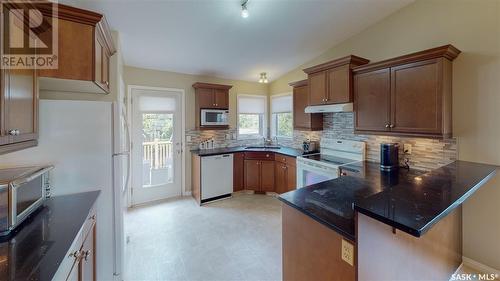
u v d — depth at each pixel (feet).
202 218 10.91
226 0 7.31
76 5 6.89
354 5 8.23
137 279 6.68
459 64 7.13
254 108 16.49
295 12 8.37
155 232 9.52
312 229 4.34
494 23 6.49
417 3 8.13
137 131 12.50
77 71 5.25
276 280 6.62
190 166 14.20
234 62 12.73
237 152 14.15
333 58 11.35
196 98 13.96
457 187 4.33
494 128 6.57
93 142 5.95
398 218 2.90
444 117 6.77
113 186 6.24
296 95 12.91
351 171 8.53
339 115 11.37
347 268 3.54
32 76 4.56
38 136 5.03
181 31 8.96
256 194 14.58
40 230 3.88
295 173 12.30
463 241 7.22
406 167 8.54
